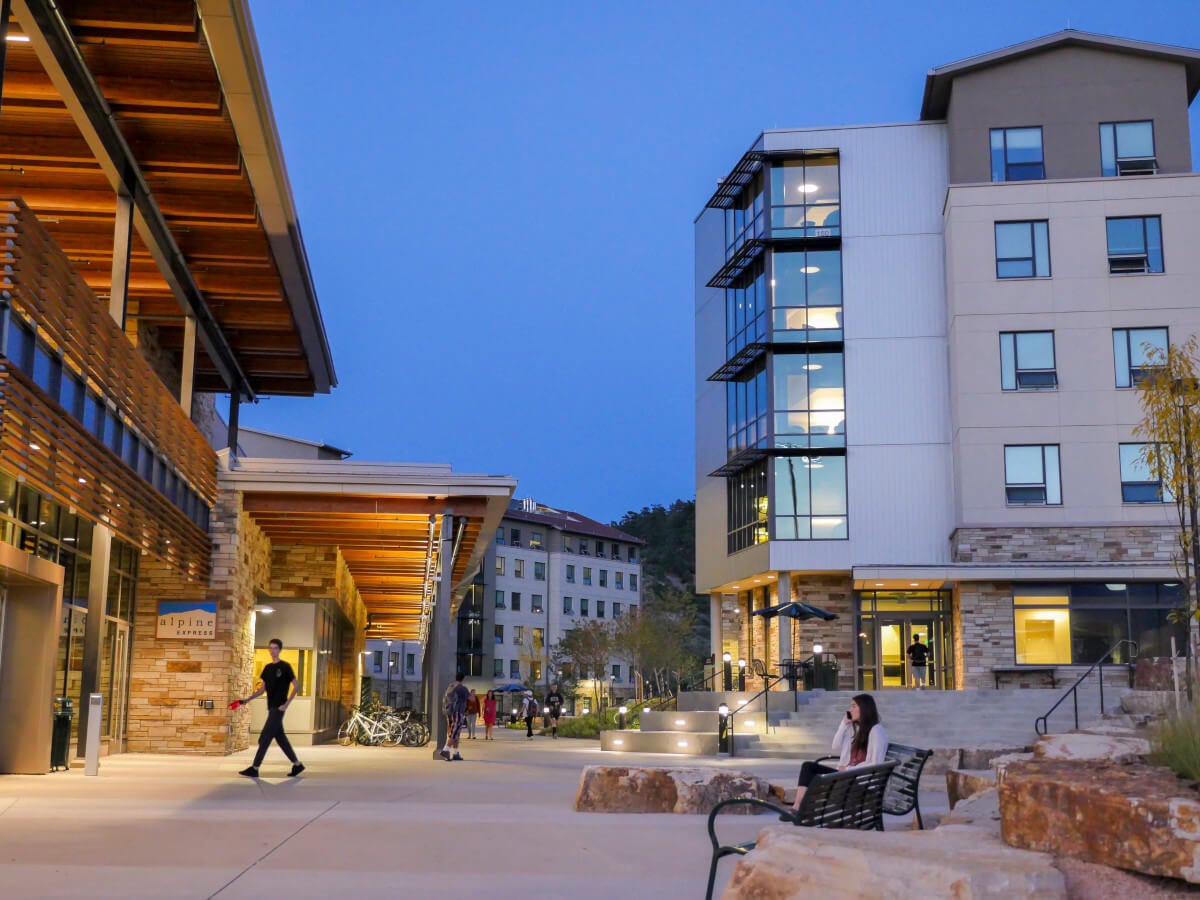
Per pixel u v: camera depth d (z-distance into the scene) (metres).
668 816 12.17
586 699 80.81
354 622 38.25
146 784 15.02
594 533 110.12
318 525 26.66
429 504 23.94
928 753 9.80
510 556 101.06
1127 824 5.65
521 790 15.50
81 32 15.30
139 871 8.05
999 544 36.78
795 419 39.25
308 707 28.06
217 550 23.38
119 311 18.55
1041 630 36.12
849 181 40.38
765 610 34.22
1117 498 36.66
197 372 29.00
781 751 27.17
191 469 21.58
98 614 17.72
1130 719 26.17
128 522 17.92
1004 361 37.62
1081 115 38.84
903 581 36.97
